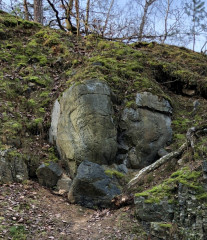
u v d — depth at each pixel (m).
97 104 6.55
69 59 9.42
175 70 8.88
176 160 5.85
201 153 5.32
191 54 11.05
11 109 7.50
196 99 8.52
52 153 7.05
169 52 10.61
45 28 11.42
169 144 7.23
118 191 5.85
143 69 8.61
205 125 5.73
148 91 7.52
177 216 4.64
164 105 7.57
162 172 5.83
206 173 4.77
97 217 5.39
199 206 4.51
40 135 7.36
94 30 11.83
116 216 5.26
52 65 9.38
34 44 10.12
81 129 6.43
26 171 6.31
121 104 7.26
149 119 7.18
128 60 8.95
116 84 7.53
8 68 8.89
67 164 6.65
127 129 6.95
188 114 8.01
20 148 6.69
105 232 4.88
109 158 6.50
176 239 4.43
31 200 5.56
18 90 8.26
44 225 4.91
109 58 8.84
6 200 5.27
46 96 8.20
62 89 8.06
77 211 5.63
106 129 6.48
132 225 4.95
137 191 5.67
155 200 4.89
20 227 4.64
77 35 11.84
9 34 10.39
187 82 8.67
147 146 6.97
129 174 6.57
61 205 5.74
